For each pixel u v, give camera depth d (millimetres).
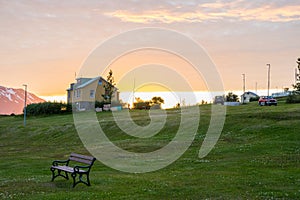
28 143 44125
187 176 17859
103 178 17828
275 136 30609
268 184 15469
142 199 13414
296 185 15203
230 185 15430
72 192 14633
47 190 15125
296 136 29391
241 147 26375
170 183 16203
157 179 17297
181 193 14250
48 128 51312
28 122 61250
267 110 45500
